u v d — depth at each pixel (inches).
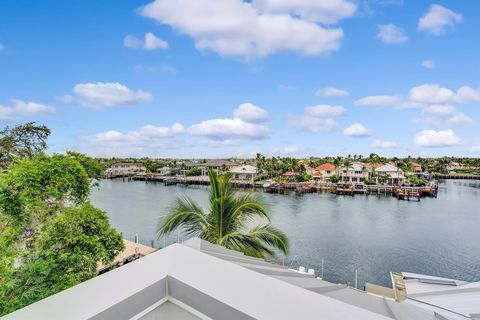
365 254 740.7
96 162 256.2
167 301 41.1
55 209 186.9
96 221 179.2
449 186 2628.0
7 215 165.0
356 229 979.3
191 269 43.9
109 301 34.6
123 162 3526.1
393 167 2341.3
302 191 1984.5
